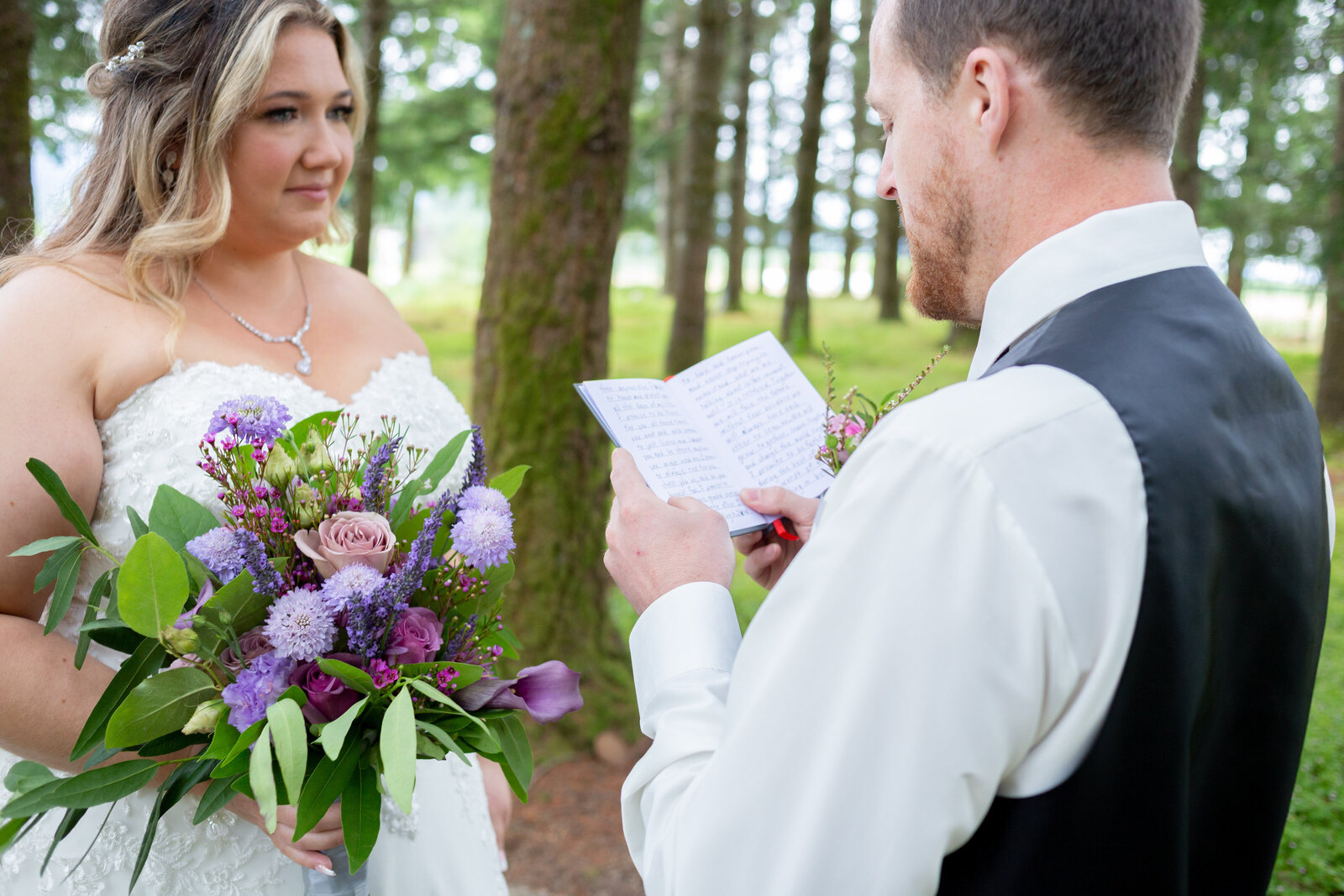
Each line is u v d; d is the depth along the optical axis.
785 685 0.79
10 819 1.14
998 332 0.94
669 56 16.75
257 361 1.65
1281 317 21.80
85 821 1.46
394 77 14.76
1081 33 0.87
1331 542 0.99
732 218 16.47
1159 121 0.90
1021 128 0.91
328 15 1.68
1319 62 7.08
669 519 1.13
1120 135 0.90
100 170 1.62
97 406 1.46
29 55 4.12
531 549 3.91
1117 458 0.77
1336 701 3.69
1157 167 0.92
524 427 3.89
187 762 1.25
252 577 1.13
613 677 4.01
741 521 1.30
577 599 3.97
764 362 1.57
